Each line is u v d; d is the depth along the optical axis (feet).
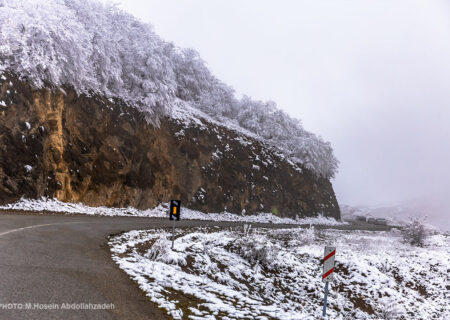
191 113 135.64
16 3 69.97
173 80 114.42
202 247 46.75
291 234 88.43
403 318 41.83
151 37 118.21
